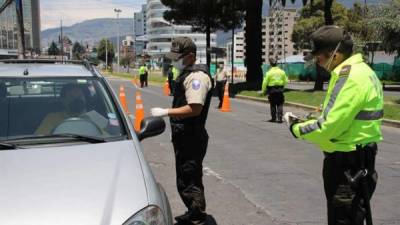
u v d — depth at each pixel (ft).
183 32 426.51
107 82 15.96
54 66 16.92
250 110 58.18
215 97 78.54
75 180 10.10
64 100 14.53
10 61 17.52
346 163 10.72
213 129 40.42
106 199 9.48
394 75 150.41
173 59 14.99
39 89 14.74
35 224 8.69
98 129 13.43
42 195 9.48
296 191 21.35
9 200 9.29
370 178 10.90
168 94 84.48
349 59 10.77
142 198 9.73
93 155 11.44
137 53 418.92
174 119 15.34
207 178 23.57
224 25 128.47
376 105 10.65
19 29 104.42
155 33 458.91
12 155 11.39
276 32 270.26
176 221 16.65
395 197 20.57
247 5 97.40
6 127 13.28
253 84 90.99
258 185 22.31
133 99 71.61
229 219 17.69
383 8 92.38
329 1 80.33
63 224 8.73
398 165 26.86
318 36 10.87
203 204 15.84
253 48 97.45
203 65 15.21
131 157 11.48
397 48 96.94
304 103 64.80
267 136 36.78
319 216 18.06
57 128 13.35
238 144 33.17
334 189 10.98
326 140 10.75
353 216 10.84
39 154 11.46
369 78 10.52
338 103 10.37
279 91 44.78
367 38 128.67
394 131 41.96
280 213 18.38
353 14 229.04
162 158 28.27
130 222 9.04
